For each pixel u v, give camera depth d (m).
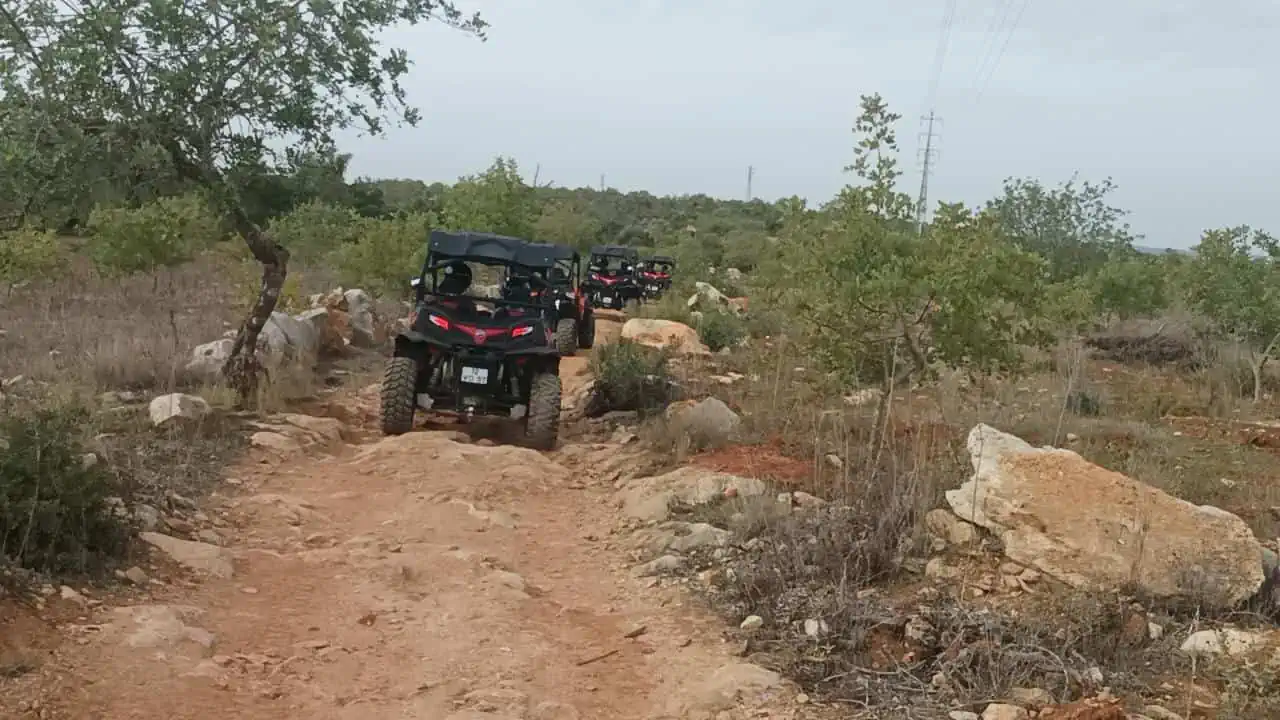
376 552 6.80
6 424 5.95
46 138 8.42
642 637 5.71
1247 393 15.59
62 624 4.92
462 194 29.08
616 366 12.47
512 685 4.97
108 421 9.07
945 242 8.52
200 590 5.84
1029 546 6.11
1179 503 6.18
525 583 6.51
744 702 4.81
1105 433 11.11
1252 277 17.09
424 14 9.69
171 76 8.80
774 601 6.00
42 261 21.36
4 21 7.98
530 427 10.53
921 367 8.90
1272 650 5.19
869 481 7.12
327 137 9.85
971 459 7.14
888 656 5.30
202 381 11.41
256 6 9.12
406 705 4.70
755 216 76.44
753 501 7.50
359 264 25.38
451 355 10.92
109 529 5.84
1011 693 4.81
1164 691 4.86
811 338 9.16
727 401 12.06
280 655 5.12
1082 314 9.67
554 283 18.84
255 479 8.32
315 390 12.75
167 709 4.37
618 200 84.50
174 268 24.89
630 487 8.78
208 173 9.52
